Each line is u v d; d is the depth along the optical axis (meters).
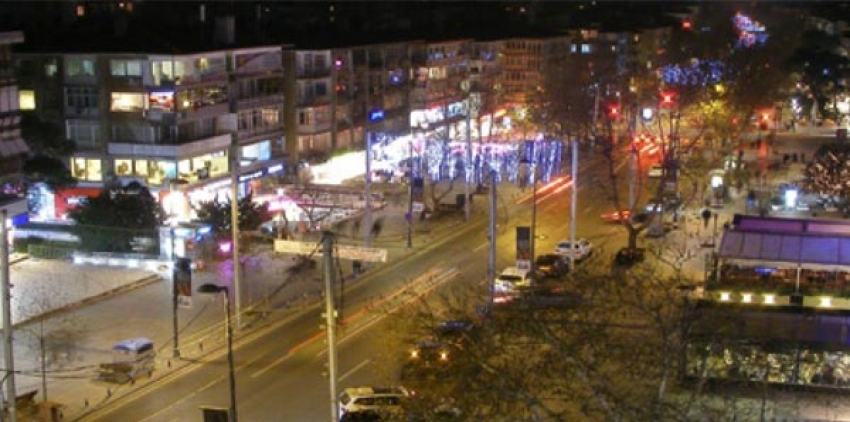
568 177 127.25
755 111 152.38
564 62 167.25
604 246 90.12
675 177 99.38
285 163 112.56
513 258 86.31
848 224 66.19
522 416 41.44
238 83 104.75
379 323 68.38
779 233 64.19
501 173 127.50
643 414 37.12
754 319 56.69
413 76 136.12
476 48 154.00
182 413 53.78
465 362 44.75
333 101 118.00
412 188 96.19
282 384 57.81
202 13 113.19
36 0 117.44
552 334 42.84
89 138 97.38
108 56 95.44
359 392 51.56
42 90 97.44
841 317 57.97
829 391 53.22
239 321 67.44
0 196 76.88
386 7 183.88
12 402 49.00
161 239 83.69
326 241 45.06
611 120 138.62
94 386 57.81
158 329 67.69
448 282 77.81
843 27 182.12
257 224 89.81
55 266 82.75
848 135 148.75
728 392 46.16
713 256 72.50
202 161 100.19
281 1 168.50
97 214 84.88
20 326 67.44
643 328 46.75
